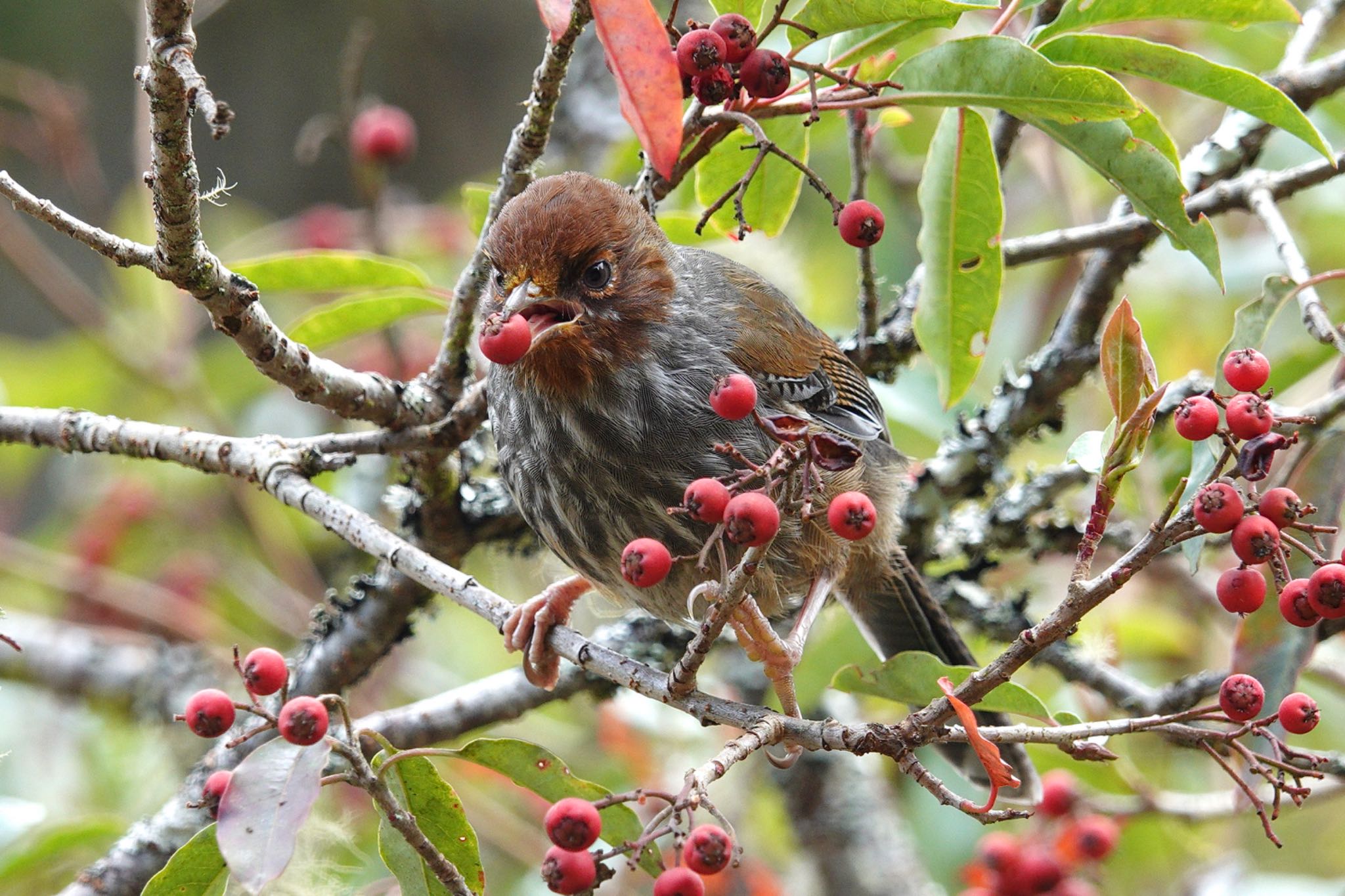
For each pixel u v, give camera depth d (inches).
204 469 340.5
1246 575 244.7
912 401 472.1
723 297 363.6
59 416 349.7
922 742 242.2
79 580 526.6
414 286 381.4
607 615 410.9
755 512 222.8
